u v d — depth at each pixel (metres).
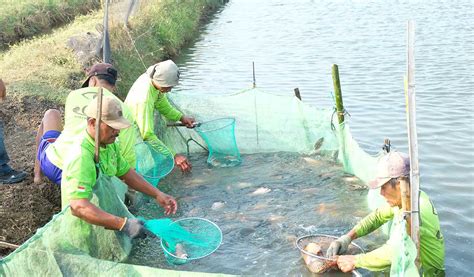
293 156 7.61
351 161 6.74
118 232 4.95
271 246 5.18
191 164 7.48
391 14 20.94
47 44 11.42
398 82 11.76
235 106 7.88
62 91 9.08
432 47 15.11
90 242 4.52
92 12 17.25
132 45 12.73
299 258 4.94
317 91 11.38
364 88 11.41
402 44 15.74
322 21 20.52
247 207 6.04
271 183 6.68
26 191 5.88
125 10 13.73
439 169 7.20
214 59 15.27
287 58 14.80
